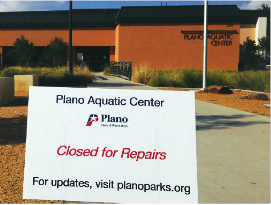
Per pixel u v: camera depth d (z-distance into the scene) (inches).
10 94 491.2
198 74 842.2
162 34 1844.2
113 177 125.0
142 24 1844.2
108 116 126.3
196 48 1841.8
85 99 126.8
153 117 126.4
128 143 125.7
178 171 125.0
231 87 801.6
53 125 126.4
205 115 394.6
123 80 1027.3
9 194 157.6
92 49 2054.6
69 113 126.6
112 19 2020.2
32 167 125.2
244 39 2346.2
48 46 1959.9
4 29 2014.0
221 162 212.7
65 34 2017.7
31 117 126.5
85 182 124.9
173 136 125.9
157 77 858.8
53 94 127.0
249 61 2095.2
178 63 1847.9
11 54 1934.1
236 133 298.4
